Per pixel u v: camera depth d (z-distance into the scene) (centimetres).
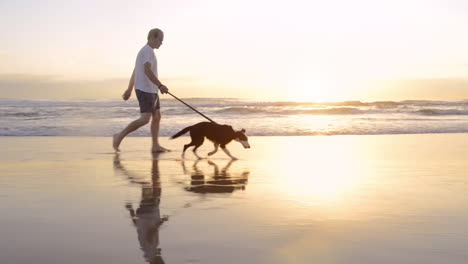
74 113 1673
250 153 720
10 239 253
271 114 1742
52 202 351
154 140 745
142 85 716
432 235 260
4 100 2603
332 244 244
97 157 662
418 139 969
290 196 375
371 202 350
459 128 1238
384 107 2231
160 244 244
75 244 244
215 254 227
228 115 1678
